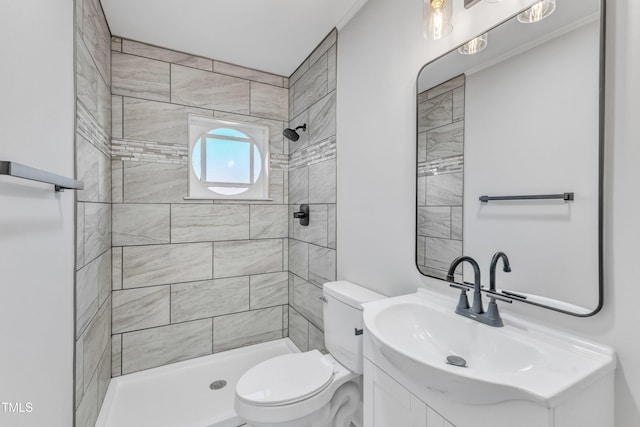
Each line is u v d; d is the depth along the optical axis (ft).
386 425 3.38
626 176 2.44
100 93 5.54
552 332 2.86
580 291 2.71
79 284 4.19
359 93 5.67
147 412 5.75
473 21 3.70
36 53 2.82
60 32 3.44
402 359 2.68
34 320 2.76
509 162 3.29
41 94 2.93
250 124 8.19
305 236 7.69
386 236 5.02
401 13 4.71
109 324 6.45
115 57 6.67
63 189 3.51
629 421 2.43
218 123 7.95
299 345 7.96
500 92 3.38
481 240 3.59
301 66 7.96
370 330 3.16
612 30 2.52
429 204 4.24
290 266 8.55
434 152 4.17
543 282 2.99
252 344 8.20
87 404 4.62
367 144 5.47
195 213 7.52
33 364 2.73
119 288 6.72
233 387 6.61
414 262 4.47
